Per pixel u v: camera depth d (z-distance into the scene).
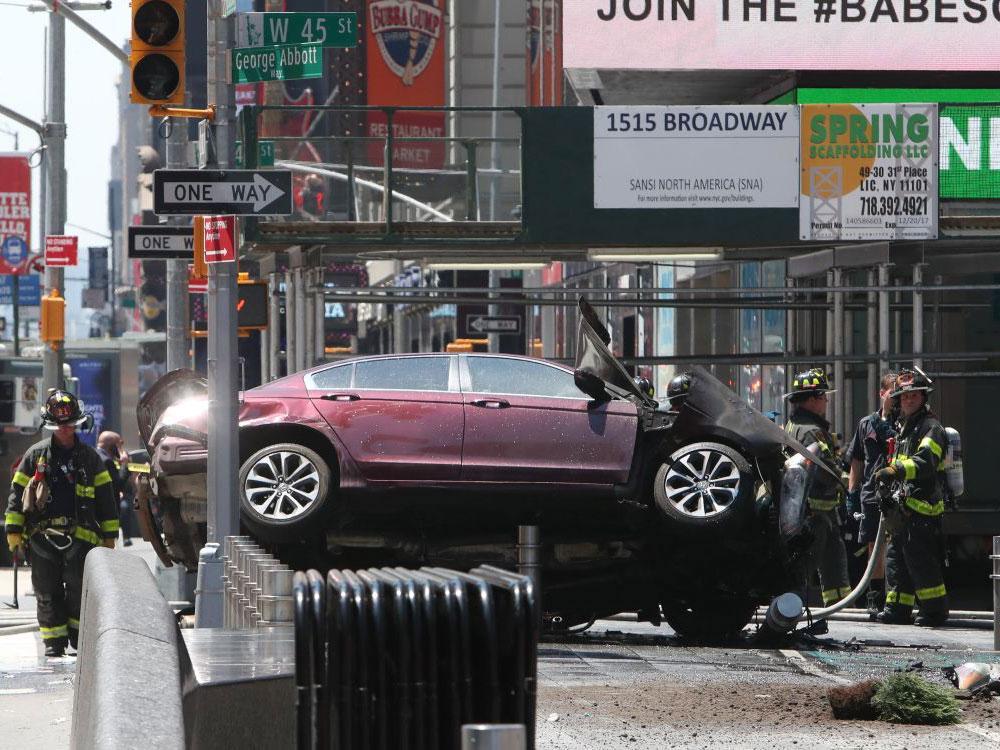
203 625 36.19
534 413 37.88
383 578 15.94
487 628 15.20
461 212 74.00
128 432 129.62
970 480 59.91
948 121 48.41
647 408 37.97
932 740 23.66
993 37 52.47
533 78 162.75
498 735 10.89
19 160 97.31
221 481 36.62
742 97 60.38
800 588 39.47
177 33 37.12
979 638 40.56
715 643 39.38
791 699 27.86
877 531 44.34
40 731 27.75
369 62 164.25
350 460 37.66
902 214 48.12
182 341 56.66
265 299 50.75
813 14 52.34
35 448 40.34
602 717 25.69
